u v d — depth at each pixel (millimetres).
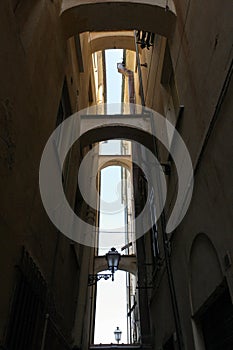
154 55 9000
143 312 10555
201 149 4383
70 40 7855
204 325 4836
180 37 5988
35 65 4738
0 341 3266
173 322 6434
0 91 3303
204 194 4387
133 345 10094
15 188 3795
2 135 3346
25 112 4199
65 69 7062
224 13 3783
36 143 4730
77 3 6668
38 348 4555
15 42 3822
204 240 4504
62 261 6703
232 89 3453
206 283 4406
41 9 5164
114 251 9250
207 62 4363
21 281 3848
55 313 5793
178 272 5965
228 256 3523
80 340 8555
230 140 3479
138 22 6840
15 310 3623
